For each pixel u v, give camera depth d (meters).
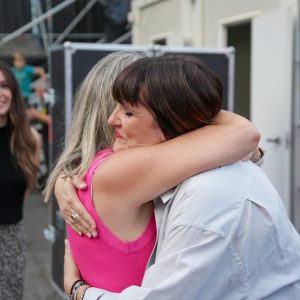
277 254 1.10
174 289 1.03
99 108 1.30
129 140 1.16
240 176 1.11
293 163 4.34
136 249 1.13
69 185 1.21
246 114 6.40
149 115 1.11
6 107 2.41
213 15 5.48
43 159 6.15
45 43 9.15
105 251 1.14
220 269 1.05
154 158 1.09
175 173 1.07
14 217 2.43
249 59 6.32
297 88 4.28
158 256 1.10
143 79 1.11
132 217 1.12
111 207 1.12
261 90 4.58
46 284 4.02
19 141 2.45
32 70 8.36
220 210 1.05
